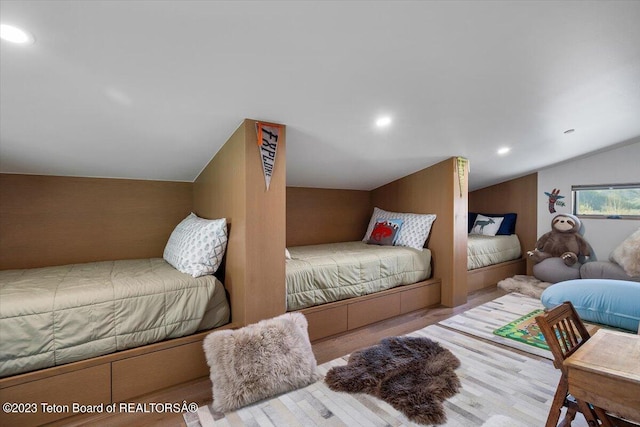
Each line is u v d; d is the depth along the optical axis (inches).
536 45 61.5
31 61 50.9
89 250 100.7
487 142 121.3
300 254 118.0
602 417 45.6
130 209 107.2
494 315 123.0
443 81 73.0
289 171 124.4
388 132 101.8
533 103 89.9
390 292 119.2
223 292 83.8
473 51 62.0
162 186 112.9
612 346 47.8
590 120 109.2
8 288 66.4
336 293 104.8
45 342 59.2
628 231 157.4
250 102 72.5
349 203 164.6
